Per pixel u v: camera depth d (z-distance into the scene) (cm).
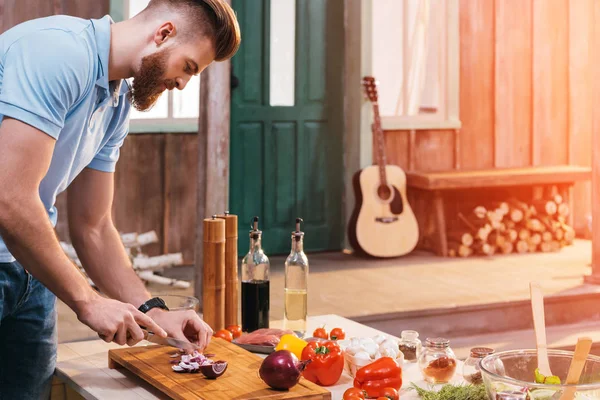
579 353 170
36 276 196
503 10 703
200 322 222
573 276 581
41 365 230
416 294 526
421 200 679
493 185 653
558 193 712
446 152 696
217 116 472
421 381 231
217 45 208
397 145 679
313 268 604
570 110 730
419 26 675
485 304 504
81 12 562
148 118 591
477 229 660
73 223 238
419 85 682
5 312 215
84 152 216
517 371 191
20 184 187
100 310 198
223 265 276
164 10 204
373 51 662
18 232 188
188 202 611
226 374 216
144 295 238
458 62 689
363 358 226
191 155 609
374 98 648
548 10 718
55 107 190
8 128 187
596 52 539
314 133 655
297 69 644
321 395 204
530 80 718
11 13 546
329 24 654
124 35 204
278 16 635
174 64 204
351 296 520
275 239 648
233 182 630
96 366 242
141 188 595
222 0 208
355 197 646
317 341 232
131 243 573
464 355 458
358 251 644
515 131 717
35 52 189
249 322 272
